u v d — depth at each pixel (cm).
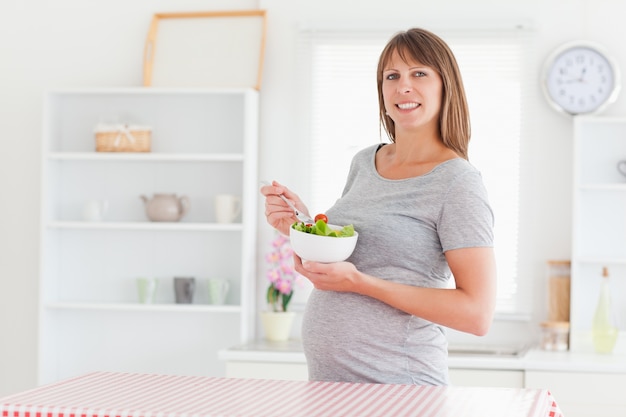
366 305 206
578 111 415
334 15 439
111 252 455
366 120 436
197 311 441
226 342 443
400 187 213
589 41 420
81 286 456
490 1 428
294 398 170
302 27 439
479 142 427
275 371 375
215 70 441
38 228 464
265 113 443
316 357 212
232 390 178
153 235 451
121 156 429
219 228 420
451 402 169
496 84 427
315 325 212
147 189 452
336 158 438
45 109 437
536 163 423
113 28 460
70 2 464
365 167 228
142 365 450
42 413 156
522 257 421
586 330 400
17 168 466
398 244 208
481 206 203
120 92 431
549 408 175
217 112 446
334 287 201
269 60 443
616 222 417
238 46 441
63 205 457
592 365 356
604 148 419
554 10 423
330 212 224
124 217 454
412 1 433
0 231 467
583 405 358
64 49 464
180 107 449
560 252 421
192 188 448
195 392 175
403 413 158
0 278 467
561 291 409
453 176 206
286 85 441
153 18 448
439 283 212
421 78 215
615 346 392
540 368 359
